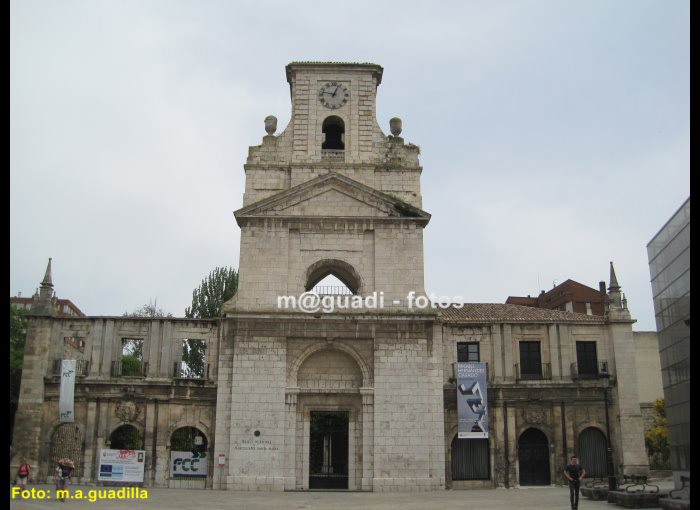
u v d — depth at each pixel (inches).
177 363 1931.6
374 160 1950.1
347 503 1379.2
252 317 1770.4
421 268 1836.9
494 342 2097.7
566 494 1643.7
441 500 1451.8
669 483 1995.6
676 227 1350.9
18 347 2559.1
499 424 2032.5
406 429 1736.0
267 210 1860.2
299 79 2006.6
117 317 1952.5
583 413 2066.9
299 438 1740.9
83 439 1868.8
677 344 1350.9
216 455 1718.8
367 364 1777.8
